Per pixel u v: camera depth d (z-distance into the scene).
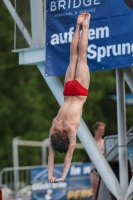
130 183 17.92
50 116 46.16
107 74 48.03
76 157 46.06
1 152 44.19
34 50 19.66
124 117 19.70
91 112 47.97
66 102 15.84
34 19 19.70
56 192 26.39
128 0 17.78
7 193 28.03
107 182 18.56
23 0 19.97
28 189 28.38
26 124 45.12
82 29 15.92
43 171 26.36
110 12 18.05
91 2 18.38
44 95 46.44
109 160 20.80
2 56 44.69
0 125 44.75
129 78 20.33
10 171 28.38
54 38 19.02
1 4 45.28
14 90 45.03
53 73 18.98
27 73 45.69
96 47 18.23
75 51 15.95
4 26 44.91
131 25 17.69
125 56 17.73
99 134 22.45
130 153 21.06
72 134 15.44
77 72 15.81
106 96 48.62
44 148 30.44
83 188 27.05
